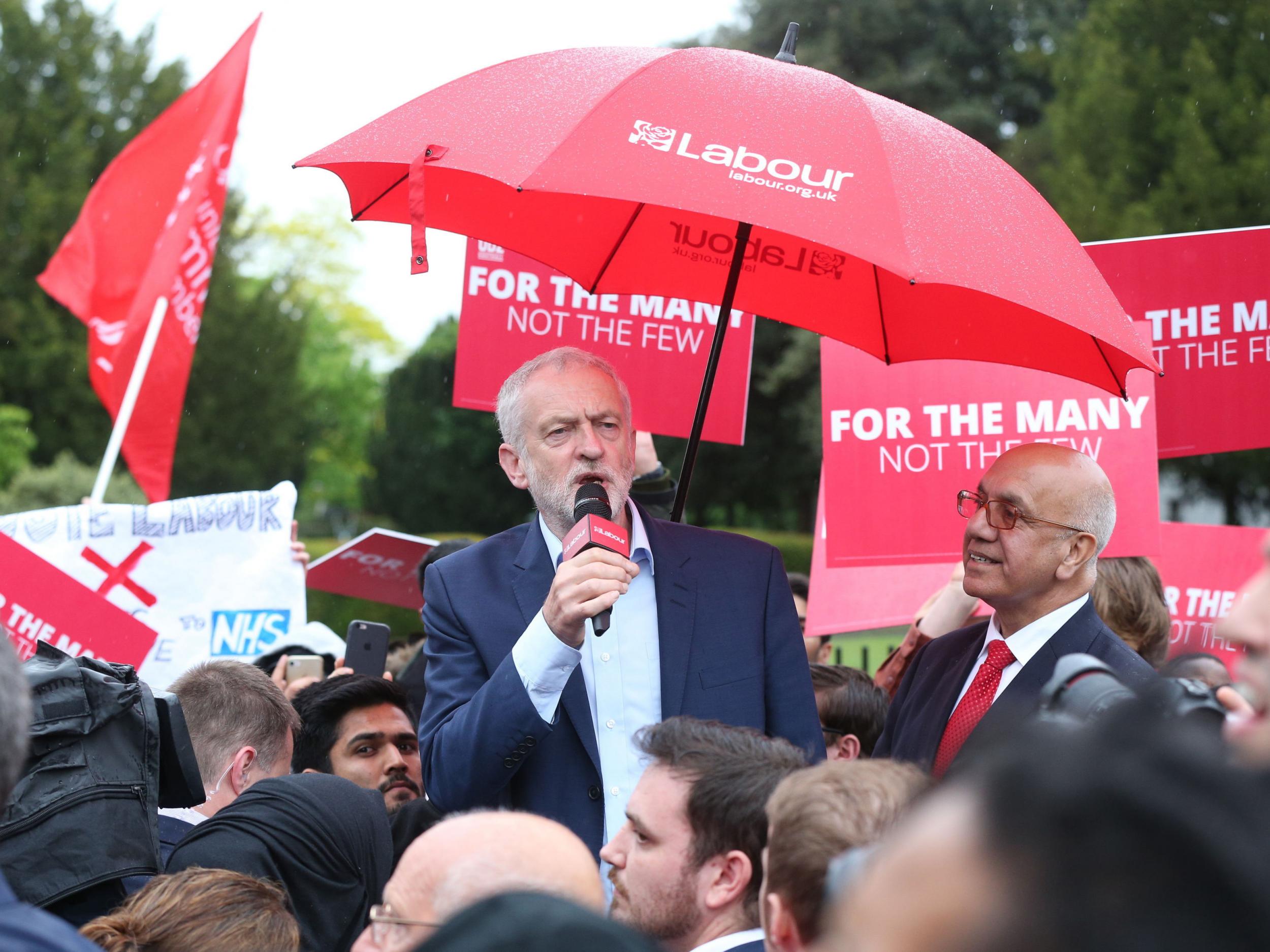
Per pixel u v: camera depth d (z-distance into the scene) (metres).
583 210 3.64
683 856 2.30
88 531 4.85
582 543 2.74
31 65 29.88
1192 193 20.61
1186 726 0.71
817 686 4.15
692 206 2.59
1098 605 4.07
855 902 0.71
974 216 2.80
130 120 30.67
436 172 3.47
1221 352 4.54
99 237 6.84
